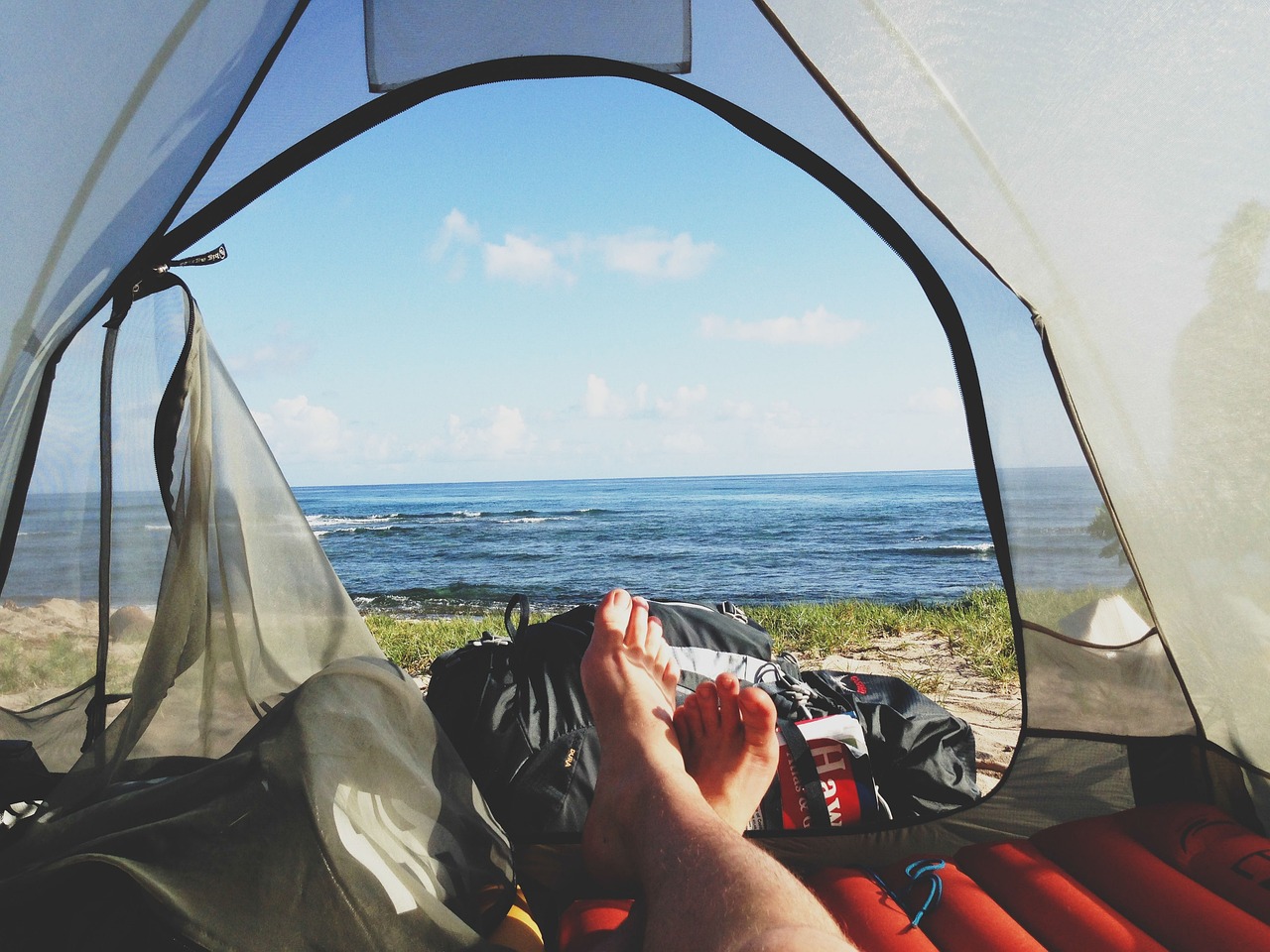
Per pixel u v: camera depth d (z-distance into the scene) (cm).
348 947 95
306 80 161
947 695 387
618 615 165
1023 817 167
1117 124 128
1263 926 116
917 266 178
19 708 148
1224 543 136
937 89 137
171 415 142
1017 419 161
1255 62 118
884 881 146
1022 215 141
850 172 170
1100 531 154
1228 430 132
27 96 92
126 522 161
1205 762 156
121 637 159
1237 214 124
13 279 103
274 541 169
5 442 125
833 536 2327
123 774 132
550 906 151
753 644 205
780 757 169
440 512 3894
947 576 1418
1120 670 159
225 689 157
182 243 158
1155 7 121
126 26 102
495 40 165
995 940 122
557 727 165
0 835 121
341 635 169
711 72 168
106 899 96
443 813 126
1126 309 137
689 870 96
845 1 134
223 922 93
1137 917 129
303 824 100
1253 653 139
